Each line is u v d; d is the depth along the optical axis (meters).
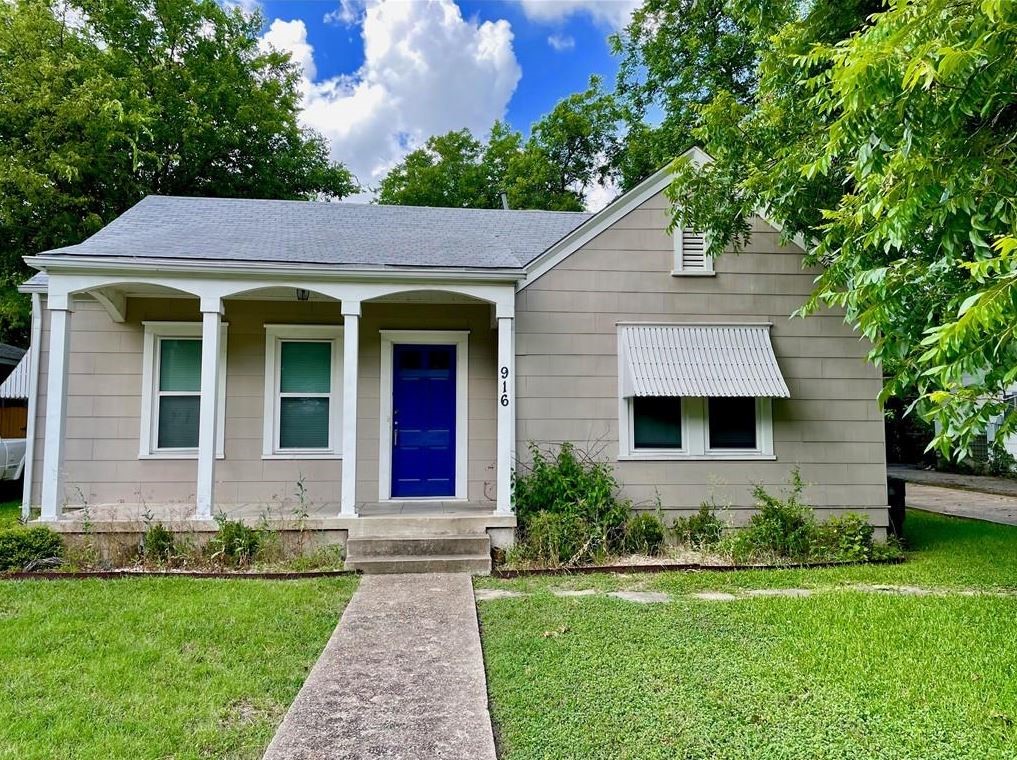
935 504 12.40
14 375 10.92
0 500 11.86
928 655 4.13
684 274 8.00
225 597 5.39
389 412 8.56
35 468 8.29
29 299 14.75
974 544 8.09
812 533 7.12
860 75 3.60
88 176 14.61
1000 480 16.36
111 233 7.82
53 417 6.75
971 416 3.55
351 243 8.16
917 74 3.30
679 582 6.13
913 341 4.57
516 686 3.64
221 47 19.44
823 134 5.78
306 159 21.12
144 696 3.52
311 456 8.41
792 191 6.45
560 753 2.91
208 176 18.38
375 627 4.68
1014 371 3.26
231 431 8.32
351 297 7.19
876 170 4.18
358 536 6.92
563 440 7.77
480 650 4.21
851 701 3.46
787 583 6.12
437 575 6.32
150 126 15.80
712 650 4.22
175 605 5.14
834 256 6.26
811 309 5.68
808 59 4.96
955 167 3.88
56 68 13.84
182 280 6.95
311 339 8.58
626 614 5.03
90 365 8.24
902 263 4.59
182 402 8.41
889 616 4.95
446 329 8.66
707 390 7.52
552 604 5.33
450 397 8.73
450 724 3.17
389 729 3.12
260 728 3.19
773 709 3.35
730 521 7.78
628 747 2.96
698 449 7.88
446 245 8.34
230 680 3.74
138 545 6.63
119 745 2.99
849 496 7.98
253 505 8.10
